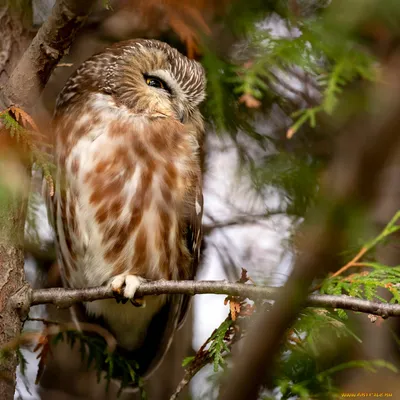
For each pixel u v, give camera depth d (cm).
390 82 809
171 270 1009
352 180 658
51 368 1150
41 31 741
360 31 863
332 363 971
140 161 977
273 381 839
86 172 963
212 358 826
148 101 1021
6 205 738
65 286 1041
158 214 977
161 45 1077
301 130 1123
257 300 736
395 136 639
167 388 1173
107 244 970
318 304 690
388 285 775
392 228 829
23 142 725
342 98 952
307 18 917
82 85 1023
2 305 746
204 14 1003
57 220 994
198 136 1084
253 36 922
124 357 1055
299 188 1062
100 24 1143
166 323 1048
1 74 823
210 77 984
